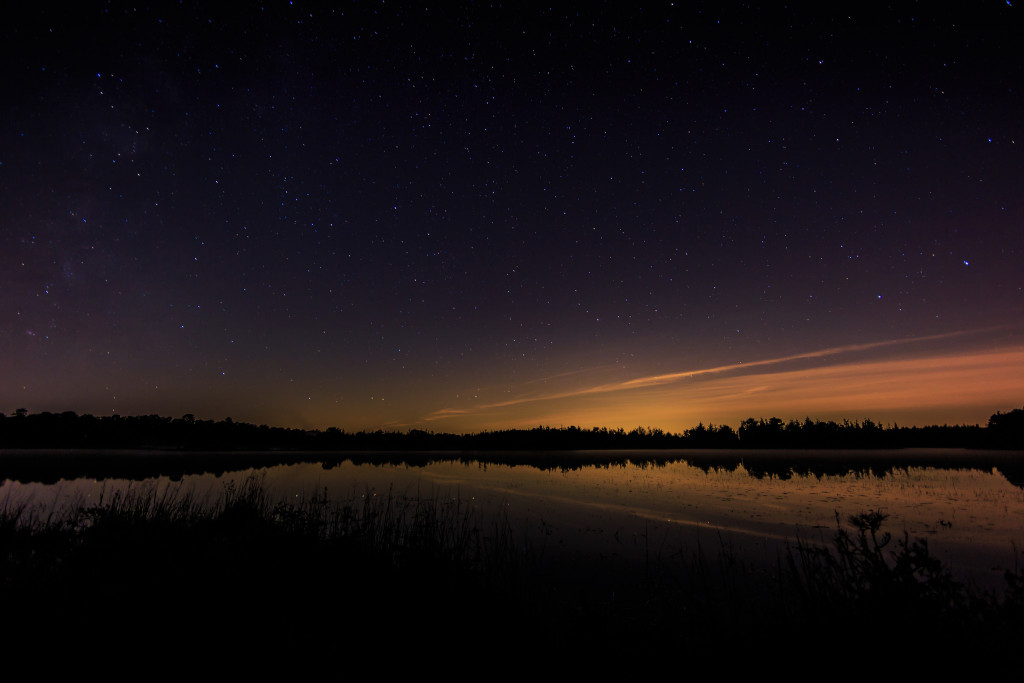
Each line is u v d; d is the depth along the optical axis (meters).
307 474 18.42
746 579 5.79
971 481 17.66
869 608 3.36
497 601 5.02
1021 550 7.65
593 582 6.07
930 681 2.85
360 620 4.46
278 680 3.44
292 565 5.77
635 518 10.44
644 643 4.14
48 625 3.97
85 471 19.23
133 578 5.09
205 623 4.17
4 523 7.13
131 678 3.34
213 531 7.26
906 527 9.53
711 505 12.20
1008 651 2.96
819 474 20.61
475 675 3.65
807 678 3.11
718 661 3.54
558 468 23.30
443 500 12.05
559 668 3.75
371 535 6.84
